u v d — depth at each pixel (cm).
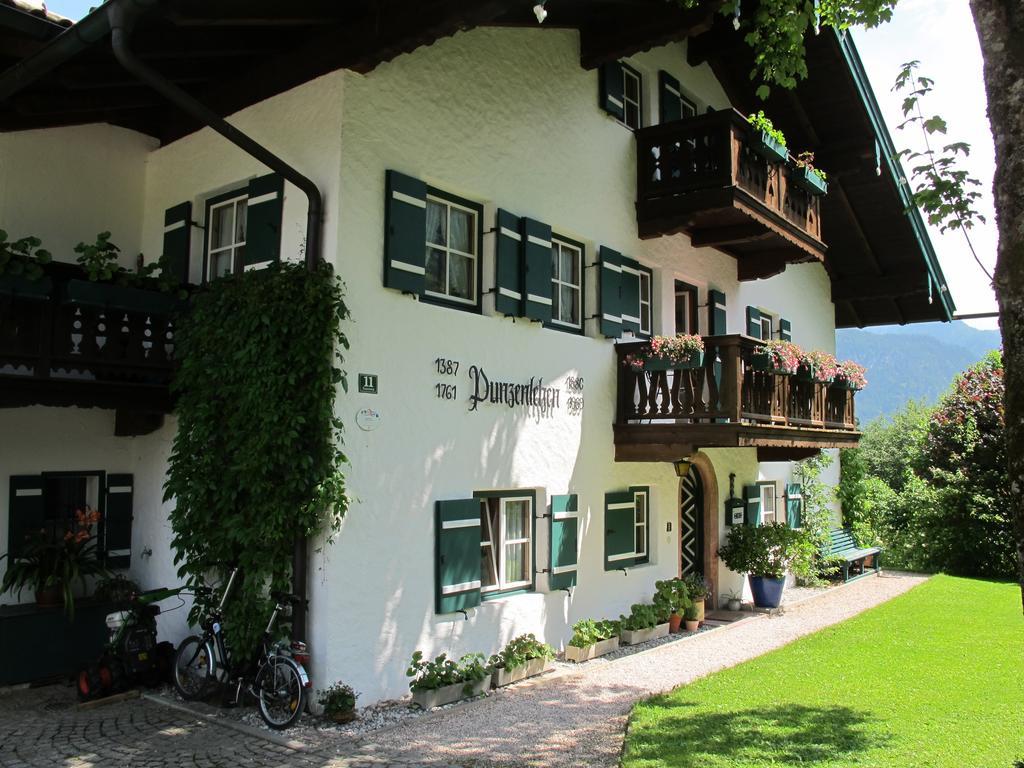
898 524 1938
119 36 568
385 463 723
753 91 1354
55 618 774
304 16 670
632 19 948
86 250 714
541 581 897
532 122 913
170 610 807
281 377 676
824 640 982
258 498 684
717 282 1274
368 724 652
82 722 654
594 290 1002
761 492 1420
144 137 913
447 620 771
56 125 838
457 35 826
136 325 748
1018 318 368
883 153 1389
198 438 725
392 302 739
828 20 787
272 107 765
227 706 686
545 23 926
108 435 848
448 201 823
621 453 1009
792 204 1205
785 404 1073
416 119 773
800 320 1599
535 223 894
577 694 745
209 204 848
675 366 955
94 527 838
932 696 724
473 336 819
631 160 1086
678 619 1045
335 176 701
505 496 872
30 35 630
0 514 768
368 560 704
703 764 545
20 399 682
